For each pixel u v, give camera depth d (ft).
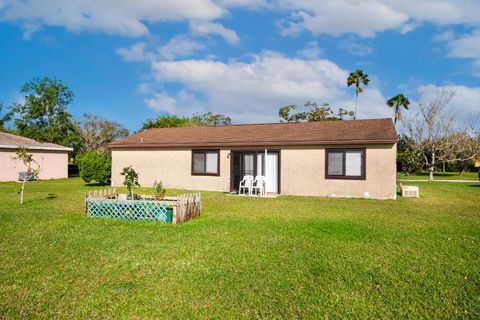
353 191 51.93
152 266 18.49
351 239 24.68
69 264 18.72
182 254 20.66
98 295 14.87
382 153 50.34
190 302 14.33
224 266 18.60
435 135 105.50
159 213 31.27
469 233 26.76
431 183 84.94
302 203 44.70
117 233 26.09
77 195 51.67
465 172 149.89
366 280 16.79
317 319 13.01
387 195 49.96
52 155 95.76
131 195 36.40
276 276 17.21
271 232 26.71
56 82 141.59
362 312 13.57
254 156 59.41
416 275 17.43
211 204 43.60
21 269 17.90
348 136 53.21
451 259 20.01
